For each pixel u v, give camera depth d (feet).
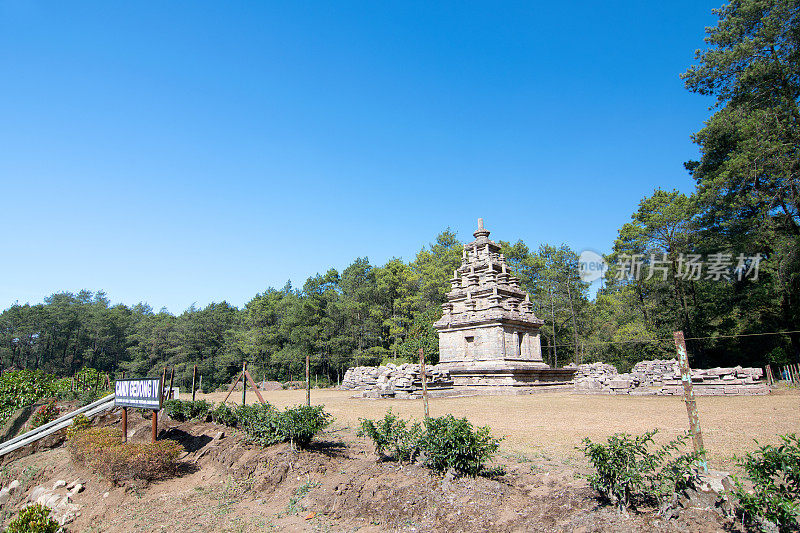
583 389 109.19
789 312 125.39
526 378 112.06
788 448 21.85
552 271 198.90
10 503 53.52
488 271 120.98
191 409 68.33
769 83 114.52
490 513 27.02
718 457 35.40
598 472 26.05
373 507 30.78
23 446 68.23
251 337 249.75
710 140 125.18
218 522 33.81
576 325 194.90
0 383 101.71
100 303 380.78
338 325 234.79
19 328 289.94
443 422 34.58
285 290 334.85
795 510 19.56
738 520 21.98
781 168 104.42
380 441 39.06
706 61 123.34
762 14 115.75
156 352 290.76
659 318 159.43
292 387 206.49
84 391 115.14
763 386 83.20
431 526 27.40
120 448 46.98
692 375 92.38
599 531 23.29
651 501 25.02
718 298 139.85
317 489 35.53
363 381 143.02
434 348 136.67
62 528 39.68
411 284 216.95
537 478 31.76
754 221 115.44
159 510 38.52
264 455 43.37
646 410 67.00
